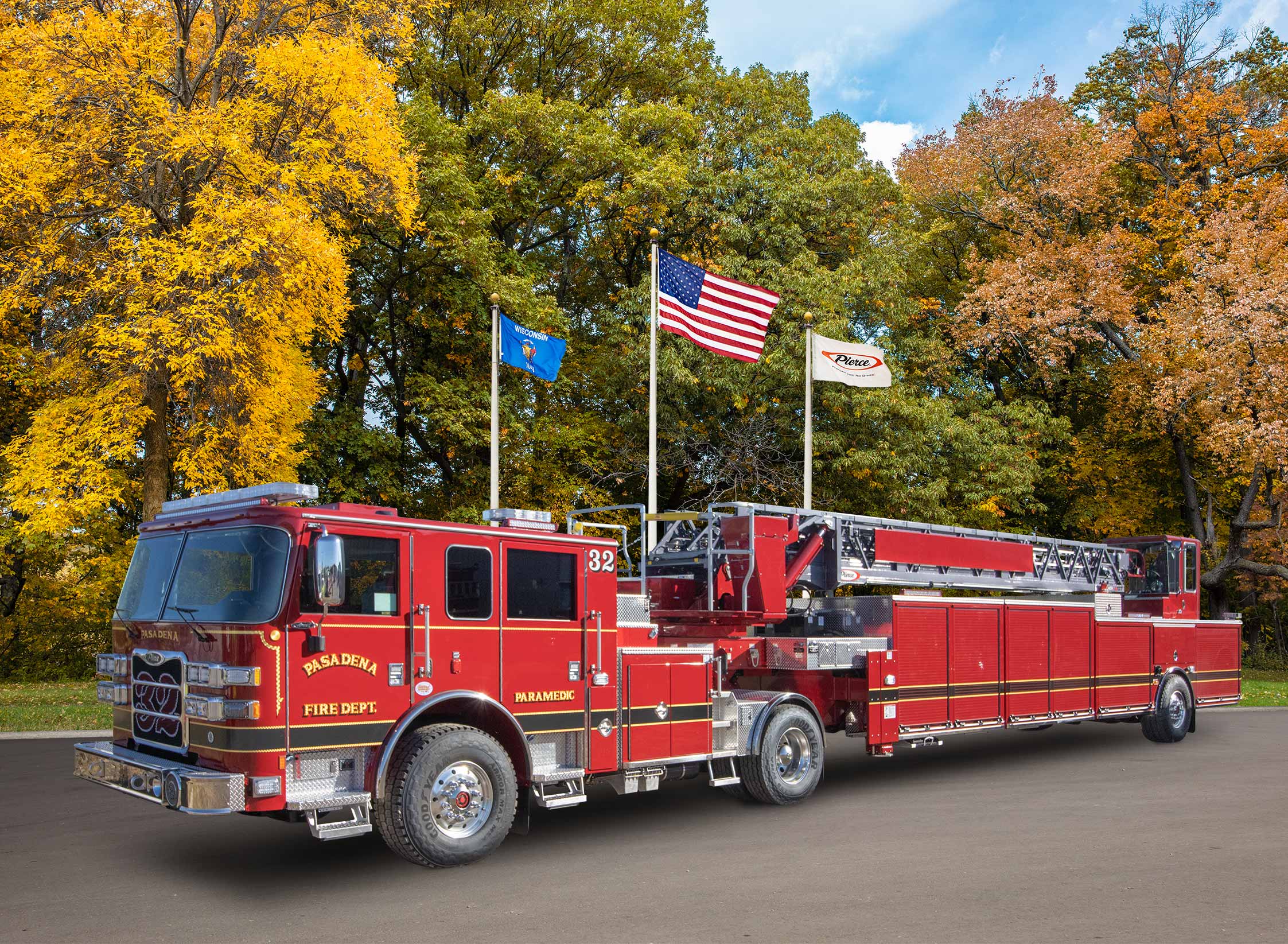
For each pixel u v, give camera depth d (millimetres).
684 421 23766
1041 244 30438
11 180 14836
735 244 23766
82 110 15344
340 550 6148
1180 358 26688
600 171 24250
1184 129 30516
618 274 27938
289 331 16578
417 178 19672
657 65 27047
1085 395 33156
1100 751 13469
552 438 23578
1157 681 14094
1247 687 24875
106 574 19828
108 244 16250
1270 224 27281
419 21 24609
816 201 23641
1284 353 24828
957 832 8148
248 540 6535
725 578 10289
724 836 8008
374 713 6574
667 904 6027
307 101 16406
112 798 9492
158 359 15359
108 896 6281
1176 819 8648
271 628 6172
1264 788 10336
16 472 15844
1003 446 26250
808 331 18891
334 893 6340
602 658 7914
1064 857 7211
